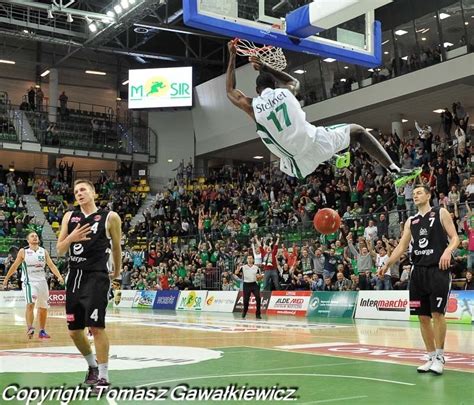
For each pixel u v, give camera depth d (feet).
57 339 34.47
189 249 82.58
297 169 19.19
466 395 16.67
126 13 83.05
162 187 117.60
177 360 24.43
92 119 118.62
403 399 16.06
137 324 47.39
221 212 94.32
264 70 19.89
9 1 77.20
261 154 112.27
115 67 126.31
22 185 111.86
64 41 97.30
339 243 60.13
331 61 87.25
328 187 76.43
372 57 28.30
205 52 118.21
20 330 41.70
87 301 17.83
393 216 59.52
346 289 56.85
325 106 89.35
